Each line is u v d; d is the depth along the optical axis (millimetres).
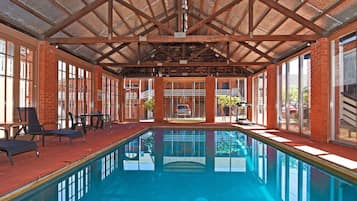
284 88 12312
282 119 12586
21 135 7637
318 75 8531
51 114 8930
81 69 12070
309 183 5160
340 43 7820
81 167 5906
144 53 16734
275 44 11320
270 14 9352
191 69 17812
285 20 9172
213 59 17375
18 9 6996
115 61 15352
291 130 11523
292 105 11414
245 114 18281
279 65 12883
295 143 8180
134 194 4551
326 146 7555
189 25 14719
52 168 4906
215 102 18109
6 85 7051
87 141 8500
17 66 7492
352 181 4910
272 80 13203
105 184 5062
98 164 6621
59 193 4422
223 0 10336
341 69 7773
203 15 12961
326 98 8305
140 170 6207
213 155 8086
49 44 8688
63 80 10281
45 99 8547
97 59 13383
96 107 13281
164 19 13531
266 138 9672
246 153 8320
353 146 7125
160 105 17891
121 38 8547
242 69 17656
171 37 8562
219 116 18266
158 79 17938
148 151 8703
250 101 17625
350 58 7297
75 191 4559
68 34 9648
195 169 6367
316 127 8719
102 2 8461
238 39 8414
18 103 7520
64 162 5402
